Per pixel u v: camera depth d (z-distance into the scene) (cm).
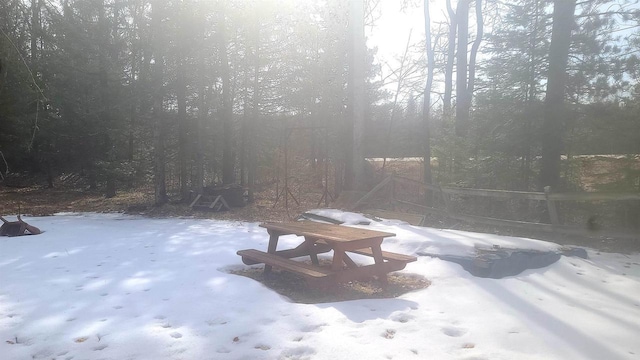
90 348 389
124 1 1872
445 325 446
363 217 1040
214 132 2175
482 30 1992
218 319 455
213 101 2033
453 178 1374
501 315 482
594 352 390
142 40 1619
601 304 530
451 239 795
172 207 1562
